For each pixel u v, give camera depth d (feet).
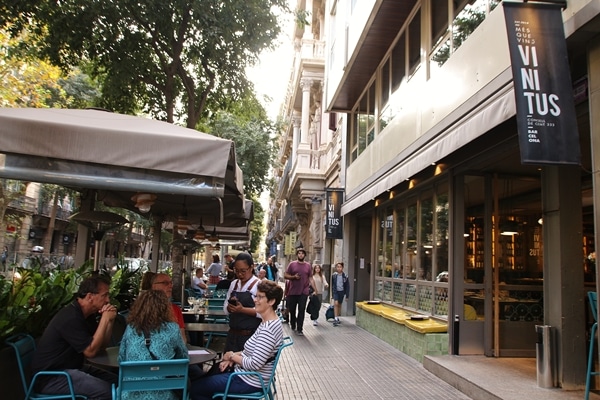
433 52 28.89
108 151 13.55
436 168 29.81
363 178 44.37
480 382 21.16
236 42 33.76
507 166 26.63
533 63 15.17
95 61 34.88
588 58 15.69
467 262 28.09
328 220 54.08
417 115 30.01
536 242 27.96
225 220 35.24
